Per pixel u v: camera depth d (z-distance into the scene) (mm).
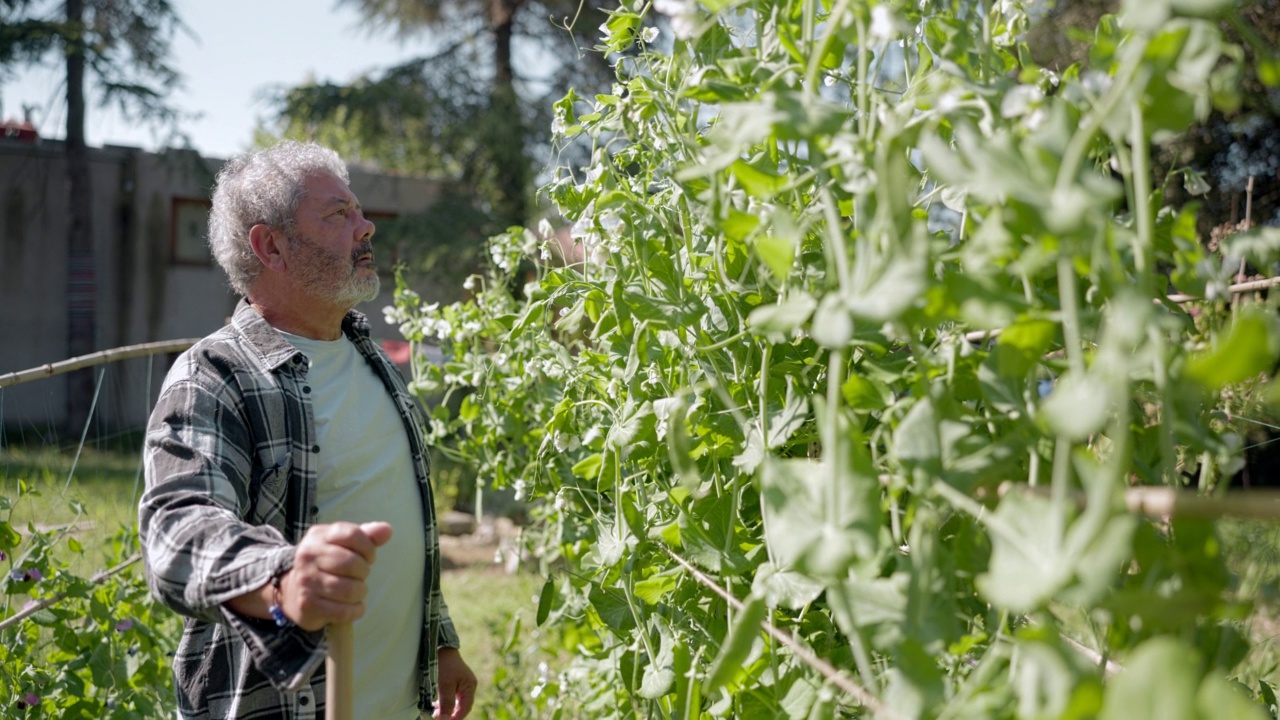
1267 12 5215
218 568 1395
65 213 13477
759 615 992
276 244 1939
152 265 13758
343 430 1917
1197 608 770
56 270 13445
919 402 939
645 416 1557
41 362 13273
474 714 3340
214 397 1692
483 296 2914
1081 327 990
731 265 1498
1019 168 812
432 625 2031
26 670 2484
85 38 12500
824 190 958
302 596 1286
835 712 1223
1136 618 972
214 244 2037
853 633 915
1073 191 785
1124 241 872
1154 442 1111
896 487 1020
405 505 1977
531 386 2674
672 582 1585
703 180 1364
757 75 1160
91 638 2607
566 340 2479
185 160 13102
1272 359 713
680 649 1464
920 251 814
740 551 1448
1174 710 647
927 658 863
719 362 1495
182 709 1725
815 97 982
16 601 2979
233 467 1646
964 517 1048
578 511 2203
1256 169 6719
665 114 1449
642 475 1734
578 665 2607
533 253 2734
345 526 1313
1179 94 805
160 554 1465
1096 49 1026
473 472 7824
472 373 2840
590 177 1721
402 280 3053
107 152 13539
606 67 13203
